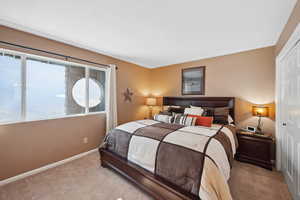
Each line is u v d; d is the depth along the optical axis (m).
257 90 2.68
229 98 2.93
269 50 2.56
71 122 2.56
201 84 3.42
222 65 3.12
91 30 2.07
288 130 1.82
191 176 1.29
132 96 3.88
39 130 2.15
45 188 1.75
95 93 3.05
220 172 1.25
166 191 1.39
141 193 1.66
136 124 2.39
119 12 1.63
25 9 1.56
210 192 1.15
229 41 2.43
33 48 2.07
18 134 1.95
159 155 1.57
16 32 1.92
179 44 2.59
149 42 2.50
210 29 2.01
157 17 1.73
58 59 2.37
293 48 1.61
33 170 2.07
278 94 2.22
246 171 2.15
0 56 1.85
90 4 1.48
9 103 1.92
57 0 1.42
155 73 4.36
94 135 2.96
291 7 1.49
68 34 2.20
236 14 1.64
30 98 2.12
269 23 1.82
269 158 2.21
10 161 1.88
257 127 2.58
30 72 2.12
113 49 2.88
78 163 2.41
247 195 1.63
